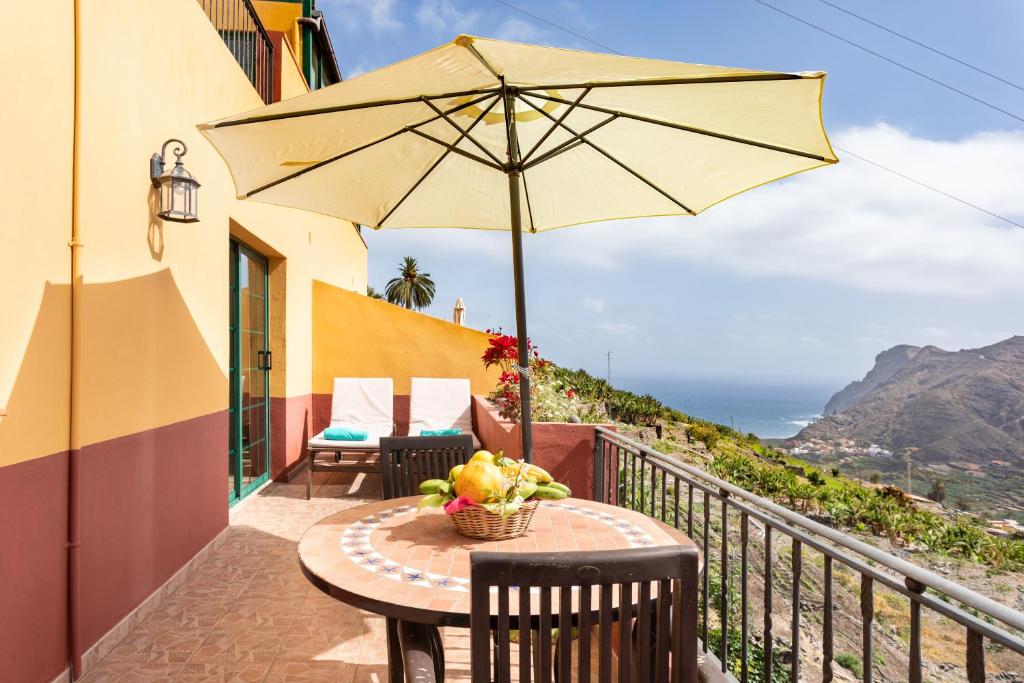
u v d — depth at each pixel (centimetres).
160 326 322
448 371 796
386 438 258
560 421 448
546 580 102
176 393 344
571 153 295
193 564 366
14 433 209
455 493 178
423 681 133
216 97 410
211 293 401
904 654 598
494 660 237
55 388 233
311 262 755
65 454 239
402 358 789
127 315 287
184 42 355
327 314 778
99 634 261
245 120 233
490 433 547
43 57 225
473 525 173
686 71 189
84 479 249
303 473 681
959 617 93
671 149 264
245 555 401
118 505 278
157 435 319
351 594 135
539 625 107
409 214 339
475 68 206
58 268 235
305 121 245
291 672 253
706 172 271
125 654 265
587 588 104
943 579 98
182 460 353
